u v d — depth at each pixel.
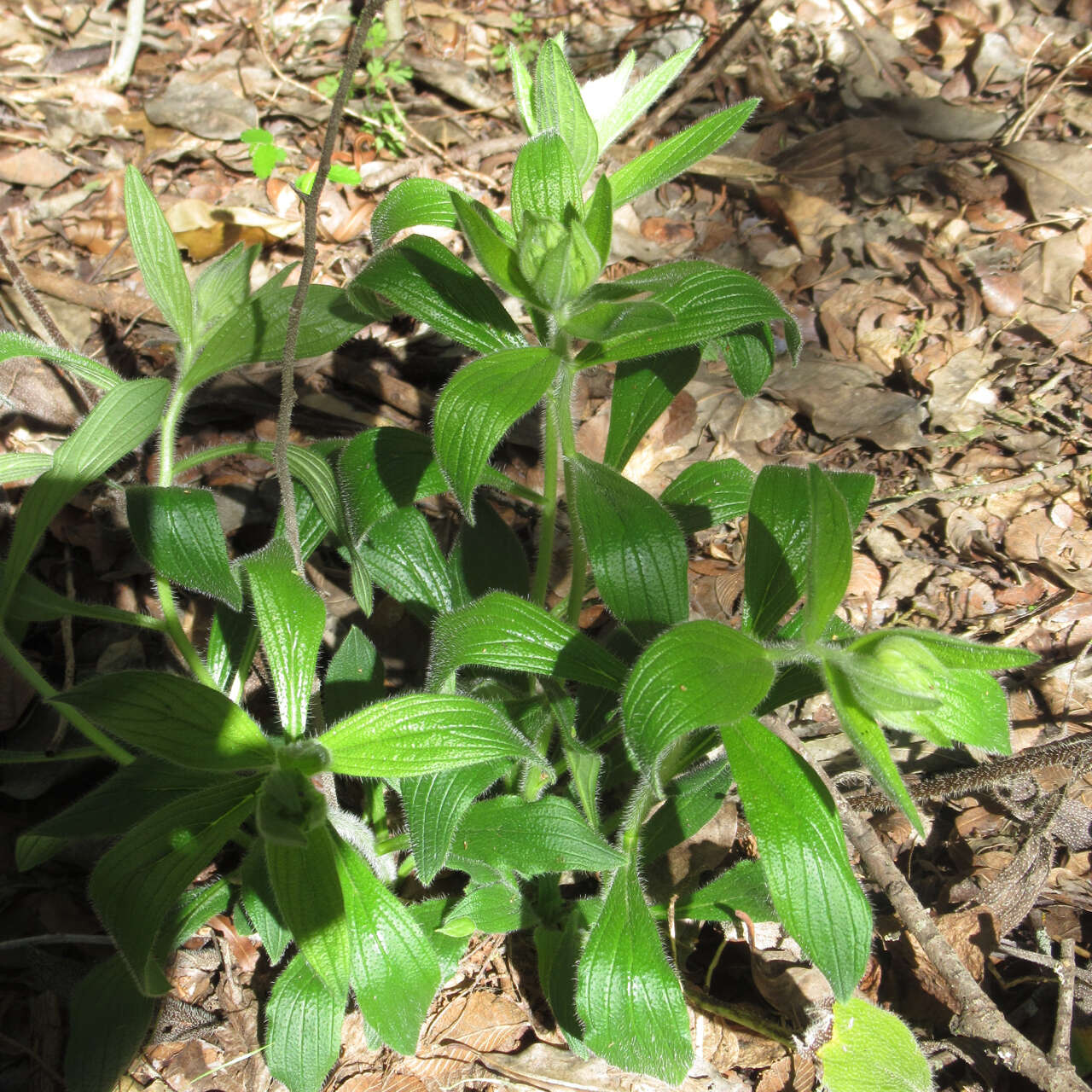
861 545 0.76
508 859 0.53
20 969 0.61
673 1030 0.50
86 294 0.86
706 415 0.82
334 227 0.96
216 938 0.62
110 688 0.45
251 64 1.12
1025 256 0.89
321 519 0.61
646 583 0.49
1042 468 0.77
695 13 1.17
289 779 0.45
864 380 0.82
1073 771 0.59
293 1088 0.53
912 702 0.43
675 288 0.51
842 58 1.11
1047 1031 0.58
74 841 0.64
